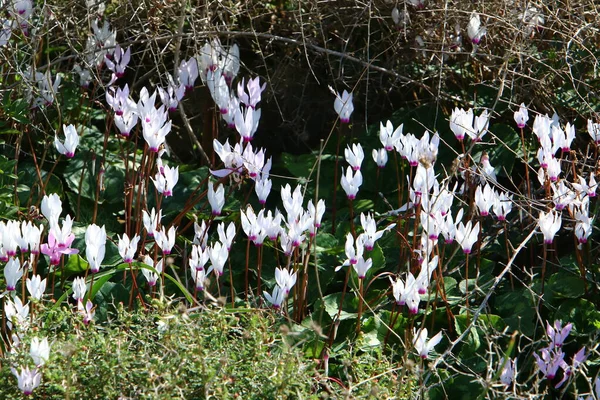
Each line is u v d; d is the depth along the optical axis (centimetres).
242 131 138
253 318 124
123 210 154
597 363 134
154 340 125
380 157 143
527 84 159
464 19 159
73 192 155
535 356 129
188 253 146
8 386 120
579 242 139
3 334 135
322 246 147
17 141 153
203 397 119
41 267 142
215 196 137
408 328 133
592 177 140
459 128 141
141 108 137
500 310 142
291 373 120
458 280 146
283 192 133
